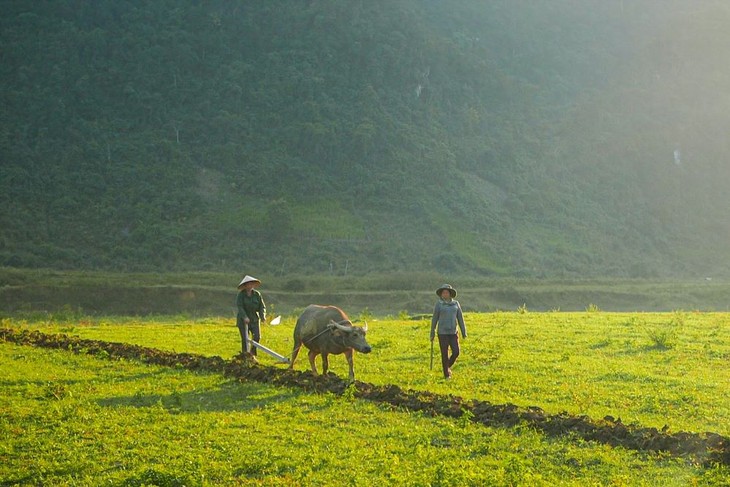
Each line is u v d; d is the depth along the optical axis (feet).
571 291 325.83
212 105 577.43
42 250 396.37
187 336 88.38
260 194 488.02
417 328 92.27
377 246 430.20
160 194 472.03
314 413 43.39
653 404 45.39
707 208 572.92
